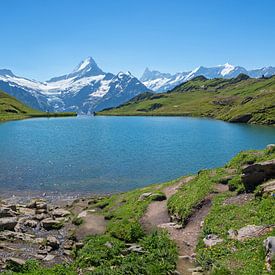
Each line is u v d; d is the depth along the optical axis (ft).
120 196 153.17
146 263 75.05
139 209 125.49
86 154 312.09
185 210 110.83
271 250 66.03
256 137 446.19
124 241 102.06
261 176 111.45
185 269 73.72
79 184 209.36
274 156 125.90
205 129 572.51
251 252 71.82
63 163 270.26
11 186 203.00
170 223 110.32
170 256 78.48
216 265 69.46
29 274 76.64
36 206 156.15
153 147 356.59
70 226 129.70
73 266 84.69
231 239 81.92
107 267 76.95
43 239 113.91
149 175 231.71
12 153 315.37
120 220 121.08
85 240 107.14
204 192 116.47
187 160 283.79
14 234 115.34
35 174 233.14
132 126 652.48
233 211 99.45
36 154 310.86
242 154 138.62
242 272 64.75
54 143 387.75
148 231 107.96
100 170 246.06
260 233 80.18
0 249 101.76
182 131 536.83
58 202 172.65
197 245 87.30
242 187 112.78
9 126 645.51
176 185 143.33
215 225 94.22
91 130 563.48
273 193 98.12
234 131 532.32
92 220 128.77
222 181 123.13
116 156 301.84
